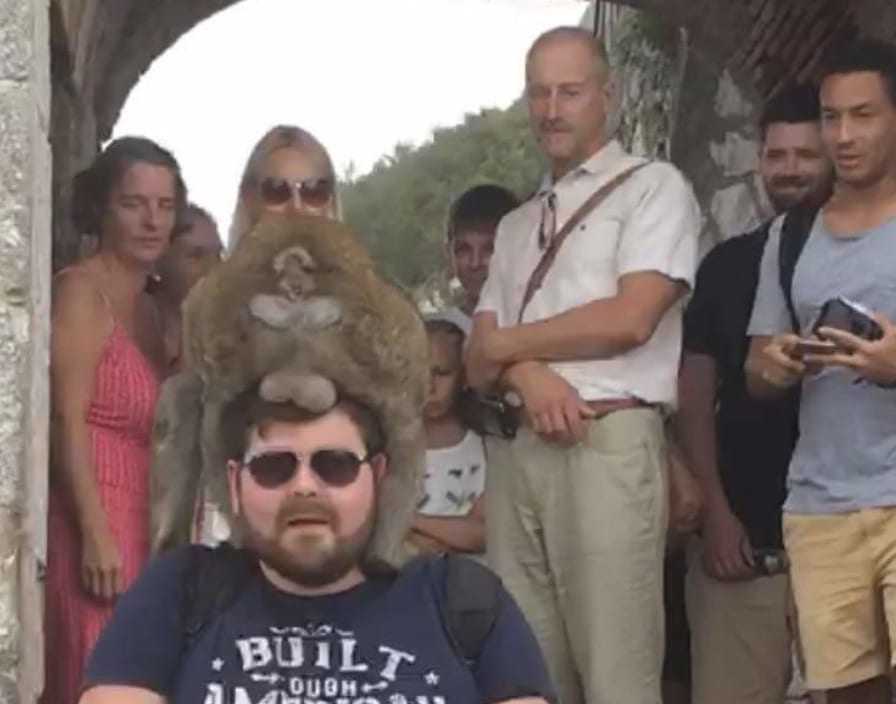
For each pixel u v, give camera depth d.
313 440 2.56
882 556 4.04
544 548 4.47
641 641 4.34
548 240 4.50
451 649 2.54
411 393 2.64
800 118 4.71
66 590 4.09
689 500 4.61
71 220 5.26
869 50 4.11
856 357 3.91
